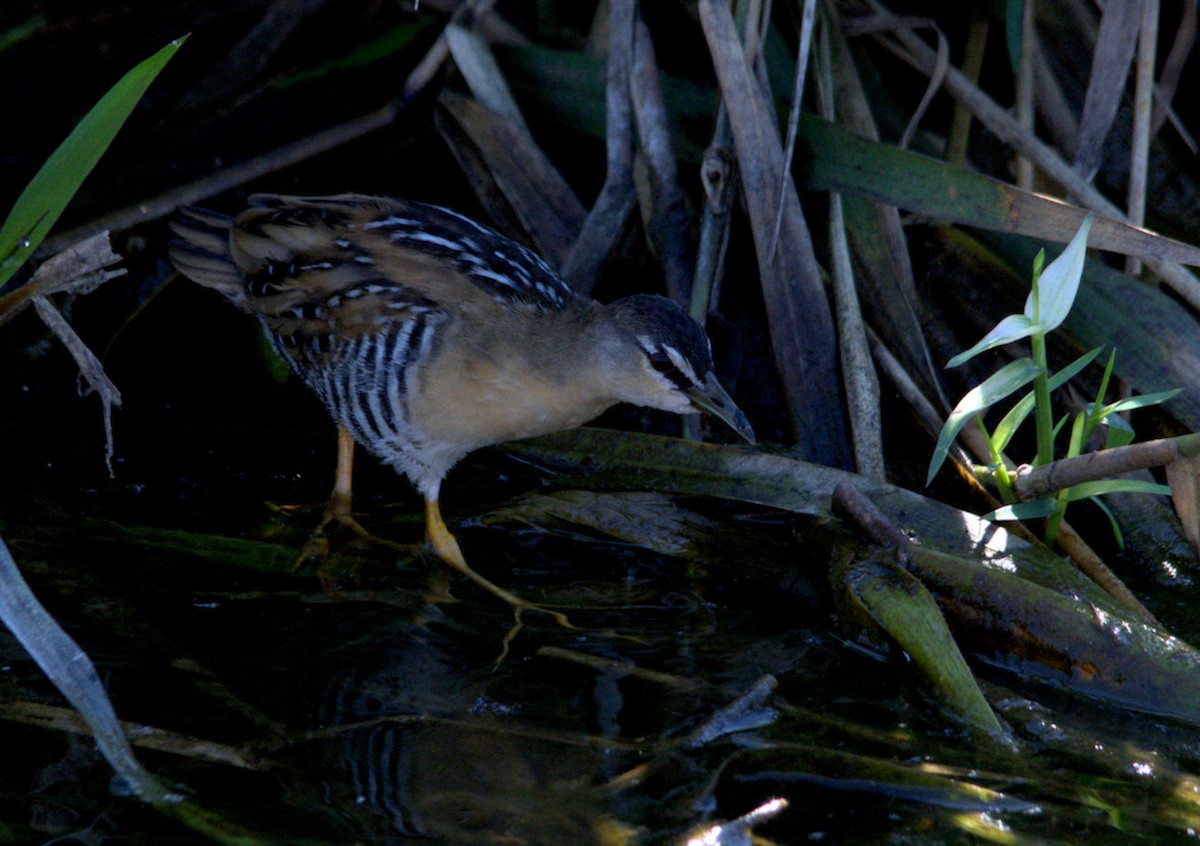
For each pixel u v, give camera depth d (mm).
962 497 8602
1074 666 7117
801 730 6602
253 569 7949
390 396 8320
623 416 9781
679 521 8492
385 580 8023
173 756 6094
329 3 11344
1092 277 9172
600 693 6910
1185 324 8875
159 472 9039
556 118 10648
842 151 9211
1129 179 10375
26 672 6668
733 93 9086
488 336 8133
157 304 9750
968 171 8758
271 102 10961
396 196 10695
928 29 10977
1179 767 6430
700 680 7043
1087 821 5965
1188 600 7949
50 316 7305
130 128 10828
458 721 6578
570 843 5664
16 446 9086
